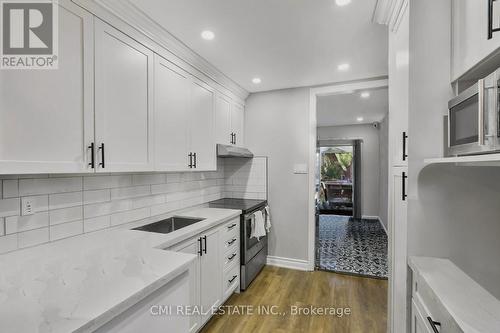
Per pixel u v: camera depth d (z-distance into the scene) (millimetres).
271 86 3178
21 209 1305
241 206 2852
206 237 2008
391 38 1638
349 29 1837
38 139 1153
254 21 1737
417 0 1297
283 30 1854
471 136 951
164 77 1959
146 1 1510
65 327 698
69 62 1282
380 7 1564
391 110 1646
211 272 2082
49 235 1431
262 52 2219
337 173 6668
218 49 2160
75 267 1104
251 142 3451
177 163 2105
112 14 1501
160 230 2232
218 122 2783
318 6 1568
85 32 1356
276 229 3330
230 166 3500
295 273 3070
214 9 1597
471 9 1058
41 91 1167
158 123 1894
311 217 3166
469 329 767
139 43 1721
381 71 2658
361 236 4633
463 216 1267
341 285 2746
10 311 769
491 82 796
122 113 1589
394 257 1569
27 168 1111
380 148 5941
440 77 1283
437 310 960
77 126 1322
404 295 1354
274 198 3344
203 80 2490
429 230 1301
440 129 1283
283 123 3297
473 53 1039
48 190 1425
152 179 2191
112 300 835
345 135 6387
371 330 1993
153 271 1062
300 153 3221
